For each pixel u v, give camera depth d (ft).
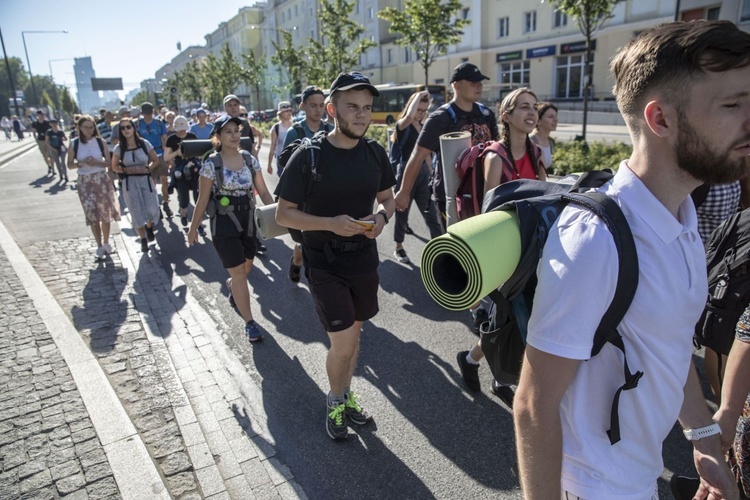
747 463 5.35
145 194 20.75
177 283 17.29
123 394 10.45
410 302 15.11
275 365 11.79
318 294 8.42
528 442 3.32
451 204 11.18
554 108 14.06
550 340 3.22
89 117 19.25
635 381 3.38
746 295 6.08
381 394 10.55
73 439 8.77
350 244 8.43
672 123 3.03
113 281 17.53
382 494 7.89
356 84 7.50
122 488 7.65
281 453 8.83
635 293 3.24
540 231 3.54
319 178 8.03
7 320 13.74
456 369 11.41
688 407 4.48
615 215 3.22
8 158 67.31
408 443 9.02
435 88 90.22
